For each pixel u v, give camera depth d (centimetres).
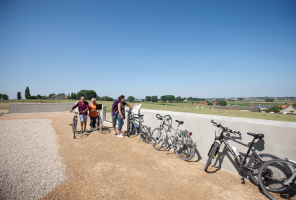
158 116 519
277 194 263
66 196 258
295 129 266
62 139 580
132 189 280
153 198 256
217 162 367
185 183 301
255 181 293
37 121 954
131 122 639
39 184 288
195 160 403
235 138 336
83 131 702
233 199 257
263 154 288
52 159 400
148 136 543
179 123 414
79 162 386
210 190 280
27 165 362
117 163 383
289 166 257
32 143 523
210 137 382
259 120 320
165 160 403
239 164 306
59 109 1532
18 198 247
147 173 337
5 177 306
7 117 1107
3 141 535
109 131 715
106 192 270
